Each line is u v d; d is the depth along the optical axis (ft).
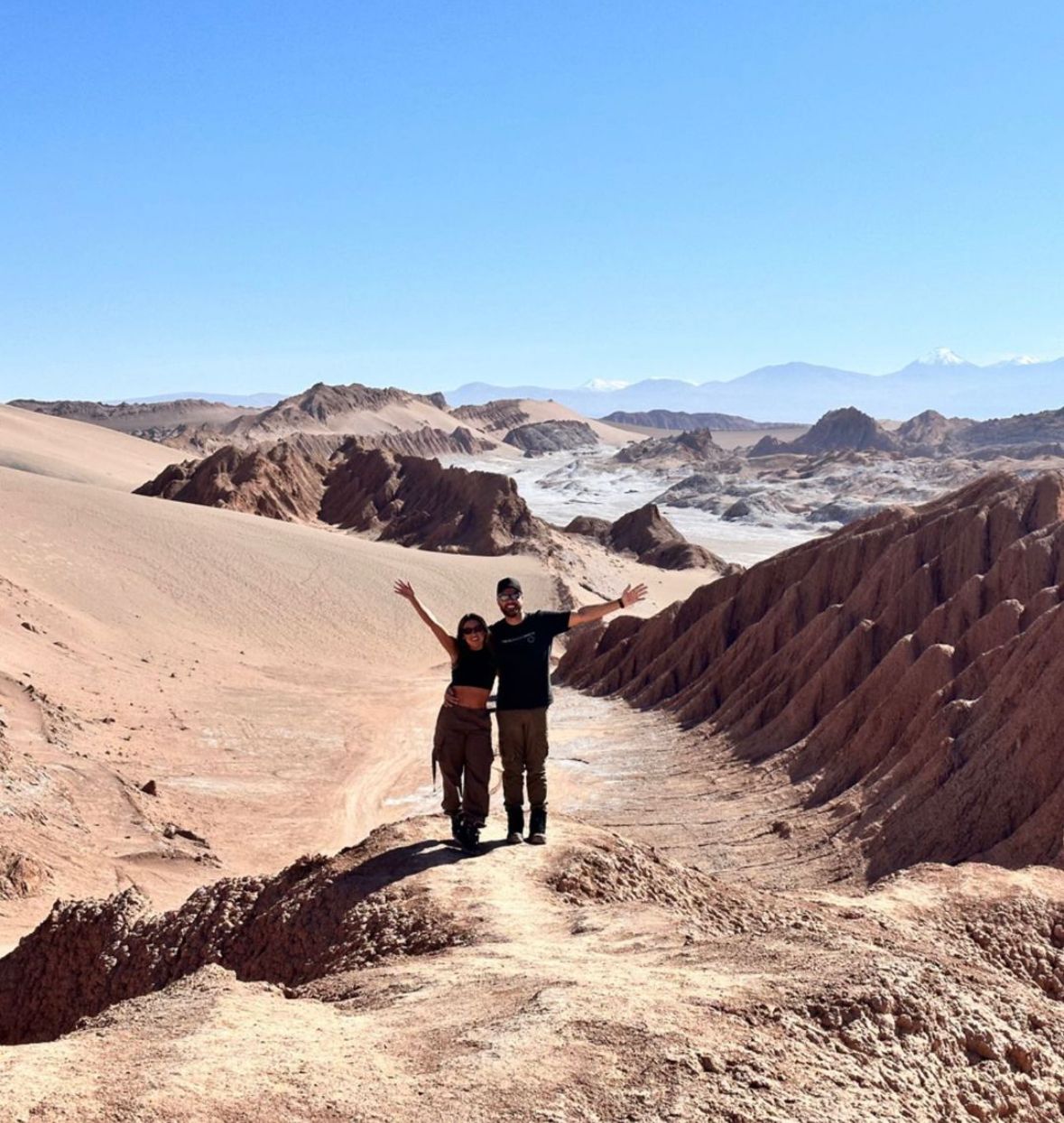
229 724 183.32
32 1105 16.70
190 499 458.91
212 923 37.91
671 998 22.80
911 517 192.34
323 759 169.68
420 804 148.87
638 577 404.36
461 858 36.73
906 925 38.96
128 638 229.04
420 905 32.78
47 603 225.56
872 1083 20.85
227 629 259.19
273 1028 21.97
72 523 288.92
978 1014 24.85
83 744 149.38
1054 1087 24.11
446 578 320.70
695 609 220.23
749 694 176.76
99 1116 16.70
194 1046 20.06
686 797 146.20
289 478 490.08
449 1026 22.18
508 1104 18.06
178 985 26.12
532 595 322.14
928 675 137.80
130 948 39.22
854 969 24.76
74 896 98.37
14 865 96.53
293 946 34.37
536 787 38.45
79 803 122.93
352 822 141.28
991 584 153.38
